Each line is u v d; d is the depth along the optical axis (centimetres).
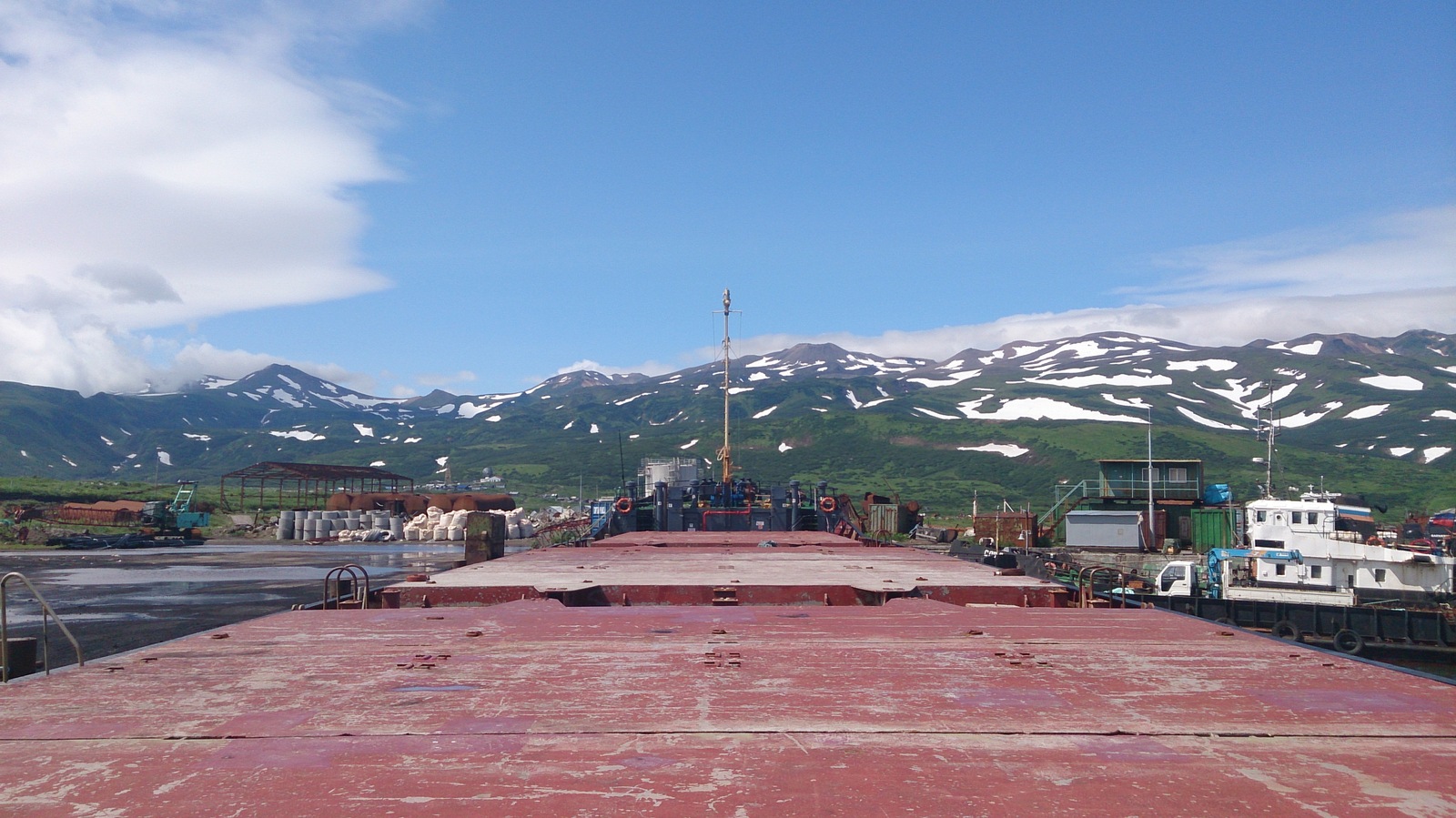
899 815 435
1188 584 3900
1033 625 977
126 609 4172
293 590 4909
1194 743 549
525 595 1258
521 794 462
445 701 645
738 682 700
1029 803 451
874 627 959
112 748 540
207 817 434
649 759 518
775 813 437
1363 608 3366
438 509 10562
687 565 1747
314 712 616
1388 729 578
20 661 765
